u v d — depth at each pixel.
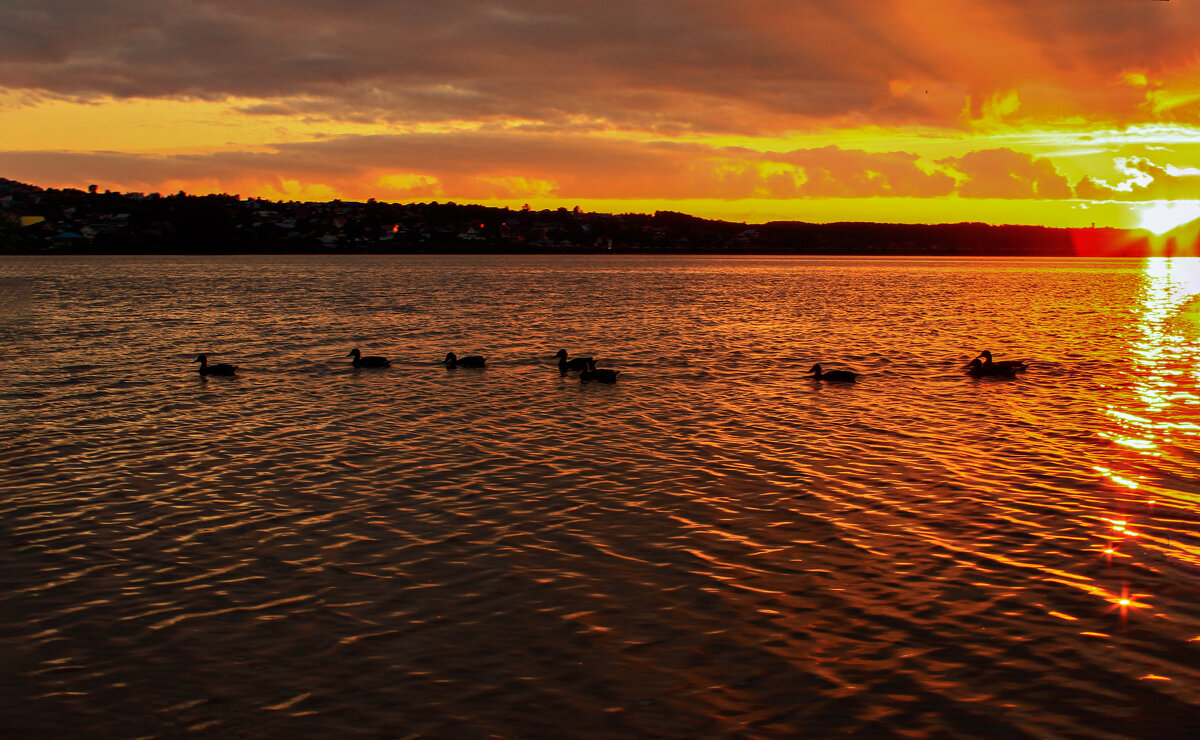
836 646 12.30
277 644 12.40
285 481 19.75
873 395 30.53
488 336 50.44
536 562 15.09
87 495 18.69
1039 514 17.31
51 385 32.38
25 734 10.39
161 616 13.22
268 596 13.86
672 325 57.44
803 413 27.30
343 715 10.77
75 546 15.84
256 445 23.11
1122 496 18.44
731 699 11.07
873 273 169.12
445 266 193.12
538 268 184.88
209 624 12.98
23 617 13.17
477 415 27.11
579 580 14.38
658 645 12.34
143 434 24.36
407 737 10.34
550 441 23.56
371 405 28.78
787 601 13.62
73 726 10.56
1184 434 24.12
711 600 13.66
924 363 38.88
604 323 58.88
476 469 20.70
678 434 24.36
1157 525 16.69
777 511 17.58
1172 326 57.47
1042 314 67.88
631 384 33.03
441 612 13.31
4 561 15.16
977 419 26.28
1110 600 13.59
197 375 35.06
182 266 176.88
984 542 15.89
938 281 132.88
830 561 15.07
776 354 42.12
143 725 10.59
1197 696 11.05
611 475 20.16
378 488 19.20
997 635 12.55
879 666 11.78
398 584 14.26
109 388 31.86
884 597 13.73
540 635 12.62
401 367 37.53
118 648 12.31
